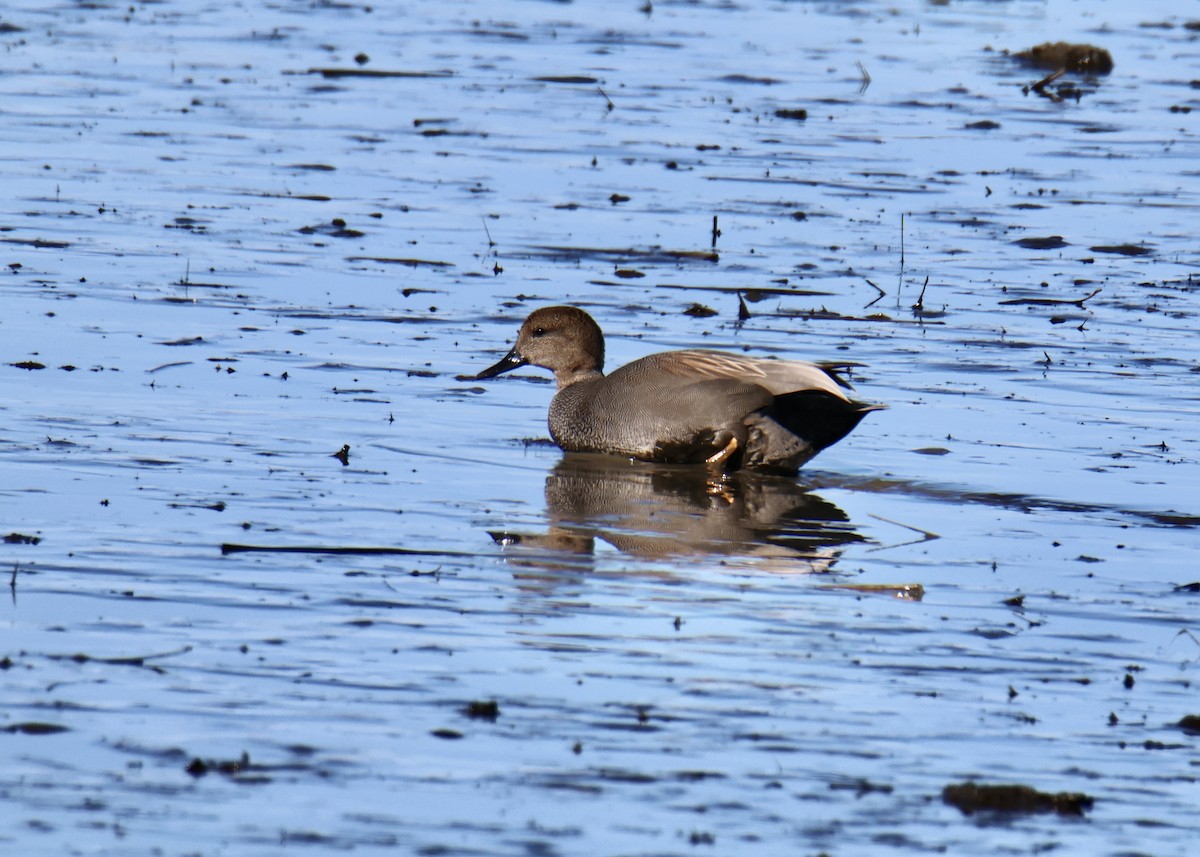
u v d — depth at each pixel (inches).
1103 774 338.3
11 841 291.4
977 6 1915.6
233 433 579.2
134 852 289.4
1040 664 395.9
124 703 348.2
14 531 459.2
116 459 538.9
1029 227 984.9
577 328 637.3
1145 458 595.2
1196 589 456.1
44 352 668.1
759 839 304.2
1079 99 1414.9
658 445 583.2
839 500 544.7
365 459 561.6
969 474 575.5
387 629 397.7
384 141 1163.9
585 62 1512.1
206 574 431.5
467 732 342.6
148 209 940.0
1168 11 1914.4
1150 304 829.8
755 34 1694.1
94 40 1528.1
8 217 902.4
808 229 962.7
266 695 355.9
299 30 1628.9
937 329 775.1
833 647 400.8
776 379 578.2
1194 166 1170.6
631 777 326.0
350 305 773.3
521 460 580.7
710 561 469.1
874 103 1365.7
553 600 425.4
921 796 325.1
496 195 1017.5
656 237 927.7
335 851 292.5
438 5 1829.5
